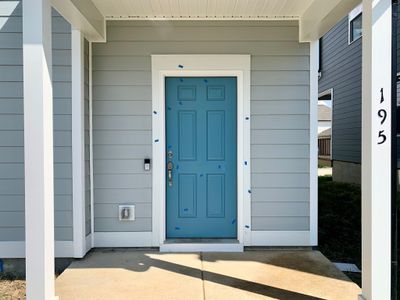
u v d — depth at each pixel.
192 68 4.16
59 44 3.83
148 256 3.94
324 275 3.40
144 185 4.19
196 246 4.09
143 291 3.07
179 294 3.01
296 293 3.02
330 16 3.37
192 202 4.28
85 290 3.10
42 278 2.54
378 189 2.54
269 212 4.20
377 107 2.54
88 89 4.11
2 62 3.82
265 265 3.65
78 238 3.83
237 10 3.93
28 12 2.52
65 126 3.85
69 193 3.85
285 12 4.00
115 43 4.16
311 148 4.20
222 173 4.28
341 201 6.88
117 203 4.18
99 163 4.18
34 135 2.54
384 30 2.53
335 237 4.88
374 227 2.54
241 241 4.16
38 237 2.54
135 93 4.18
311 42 4.17
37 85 2.53
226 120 4.27
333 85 10.75
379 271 2.53
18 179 3.85
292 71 4.20
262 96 4.20
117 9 3.87
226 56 4.16
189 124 4.27
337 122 10.51
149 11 3.94
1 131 3.83
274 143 4.20
